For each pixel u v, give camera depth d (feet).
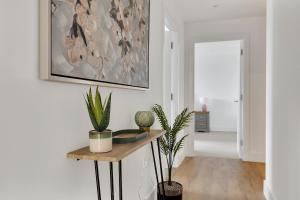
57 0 2.77
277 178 6.19
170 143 6.89
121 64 4.49
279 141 6.02
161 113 6.66
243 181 8.88
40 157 2.65
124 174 4.95
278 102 6.19
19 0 2.39
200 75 22.68
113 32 4.16
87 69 3.35
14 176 2.31
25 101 2.45
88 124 3.56
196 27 12.50
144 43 5.87
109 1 4.02
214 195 7.64
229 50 20.25
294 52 4.83
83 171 3.47
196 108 22.77
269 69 7.43
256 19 11.57
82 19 3.23
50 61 2.66
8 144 2.25
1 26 2.20
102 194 4.04
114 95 4.45
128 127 5.09
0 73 2.18
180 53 11.53
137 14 5.39
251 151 11.66
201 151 13.93
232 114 21.86
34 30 2.58
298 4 4.58
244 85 11.73
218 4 10.14
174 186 6.81
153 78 7.04
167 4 8.57
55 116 2.89
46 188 2.73
